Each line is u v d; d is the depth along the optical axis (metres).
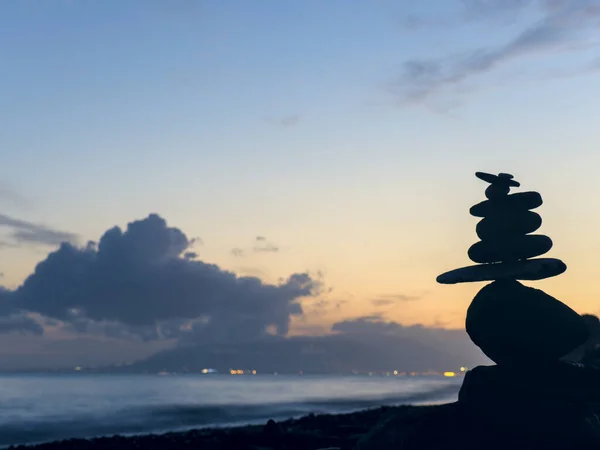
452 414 11.84
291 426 33.09
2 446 31.41
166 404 64.06
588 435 11.30
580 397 11.50
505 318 11.77
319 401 74.62
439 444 11.58
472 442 11.46
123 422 43.62
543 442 11.27
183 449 25.12
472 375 12.07
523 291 11.94
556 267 11.66
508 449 11.27
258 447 24.47
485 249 12.26
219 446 25.39
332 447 24.19
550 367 11.73
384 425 12.24
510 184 12.34
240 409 58.09
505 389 11.75
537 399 11.62
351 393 100.81
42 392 94.19
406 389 120.81
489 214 12.38
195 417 48.50
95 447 26.44
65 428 39.47
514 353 11.75
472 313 12.10
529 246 12.04
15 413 50.44
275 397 84.38
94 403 65.50
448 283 12.55
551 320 11.66
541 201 12.20
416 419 12.00
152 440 27.77
